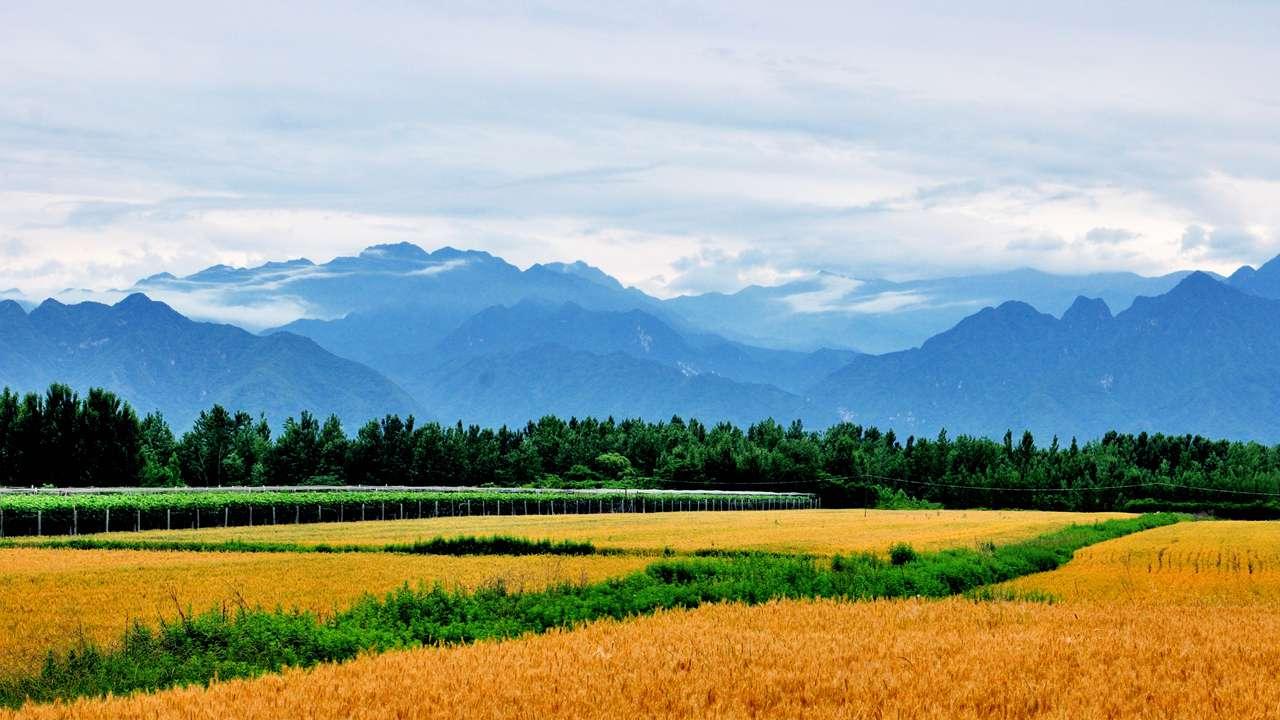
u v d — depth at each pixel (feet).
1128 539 285.02
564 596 127.13
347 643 97.09
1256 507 461.78
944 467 604.49
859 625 111.96
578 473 590.96
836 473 600.39
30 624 131.03
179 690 79.87
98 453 395.75
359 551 242.78
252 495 349.41
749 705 74.33
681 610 122.62
